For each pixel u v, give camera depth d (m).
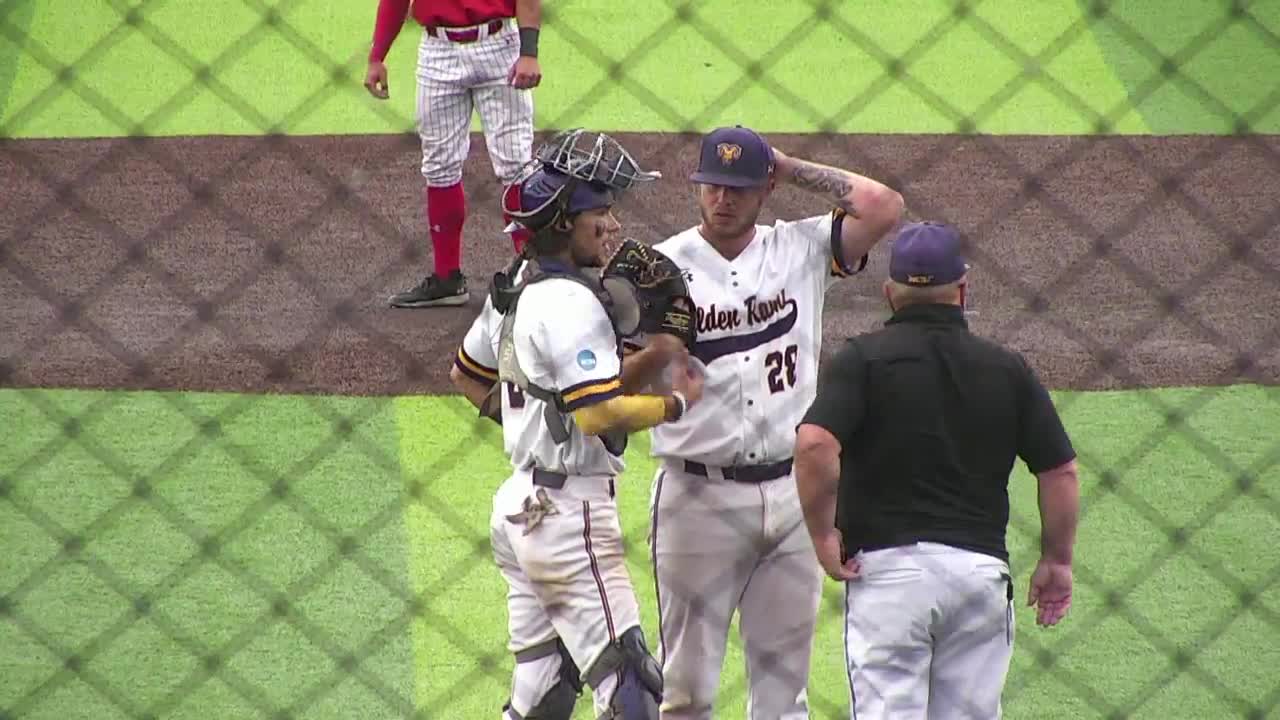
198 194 36.03
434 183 28.94
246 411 25.36
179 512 22.28
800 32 43.22
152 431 24.67
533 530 14.90
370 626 19.53
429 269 32.12
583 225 14.59
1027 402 14.70
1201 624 19.50
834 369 14.66
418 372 26.89
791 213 34.81
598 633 14.84
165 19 44.12
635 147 37.50
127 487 22.95
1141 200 35.91
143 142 38.84
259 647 19.03
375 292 30.75
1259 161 38.03
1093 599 20.03
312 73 42.19
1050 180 36.78
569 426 14.70
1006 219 34.66
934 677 14.89
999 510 14.82
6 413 25.14
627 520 21.81
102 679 18.28
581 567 14.86
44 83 41.38
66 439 24.36
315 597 20.16
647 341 14.95
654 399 14.63
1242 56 42.78
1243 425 25.09
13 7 44.22
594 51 41.84
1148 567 20.80
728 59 41.69
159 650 18.92
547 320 14.40
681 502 15.74
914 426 14.45
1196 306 30.27
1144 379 26.72
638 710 14.73
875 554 14.64
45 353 27.56
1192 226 34.53
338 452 24.09
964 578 14.50
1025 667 18.58
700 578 15.85
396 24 29.06
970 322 29.25
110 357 27.44
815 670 18.58
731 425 15.50
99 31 43.56
